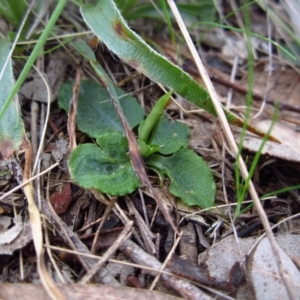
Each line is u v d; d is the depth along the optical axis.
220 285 0.10
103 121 0.13
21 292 0.09
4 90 0.12
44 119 0.13
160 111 0.11
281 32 0.16
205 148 0.13
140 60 0.12
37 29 0.15
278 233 0.11
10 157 0.11
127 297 0.09
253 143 0.12
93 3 0.14
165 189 0.12
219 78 0.15
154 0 0.16
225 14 0.18
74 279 0.10
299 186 0.11
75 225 0.11
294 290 0.10
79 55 0.15
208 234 0.11
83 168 0.11
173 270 0.10
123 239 0.10
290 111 0.15
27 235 0.10
